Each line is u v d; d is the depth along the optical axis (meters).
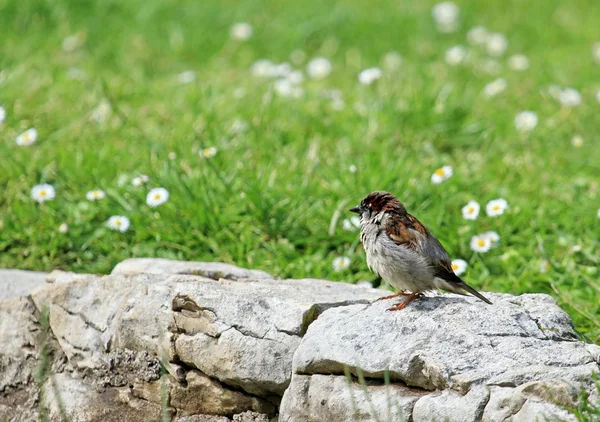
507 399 6.50
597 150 14.35
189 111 15.45
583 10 22.27
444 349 7.08
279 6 21.86
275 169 12.80
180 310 8.20
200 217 11.61
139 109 15.71
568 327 7.69
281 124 14.77
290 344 7.76
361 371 7.14
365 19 21.06
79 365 8.66
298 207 11.87
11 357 9.00
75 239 11.59
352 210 8.23
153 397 8.29
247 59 19.16
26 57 18.23
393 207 8.02
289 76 16.80
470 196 12.40
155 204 11.60
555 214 12.05
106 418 8.32
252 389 7.84
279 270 10.97
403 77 17.39
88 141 14.26
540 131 14.95
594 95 16.39
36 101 15.77
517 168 13.62
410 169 13.02
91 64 18.33
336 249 11.51
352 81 17.80
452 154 14.32
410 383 7.04
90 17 20.45
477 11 22.16
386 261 7.82
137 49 19.36
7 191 12.60
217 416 8.09
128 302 8.53
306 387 7.41
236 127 14.34
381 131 14.43
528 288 10.59
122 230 11.45
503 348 7.08
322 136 14.58
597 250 11.24
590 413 6.27
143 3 21.08
